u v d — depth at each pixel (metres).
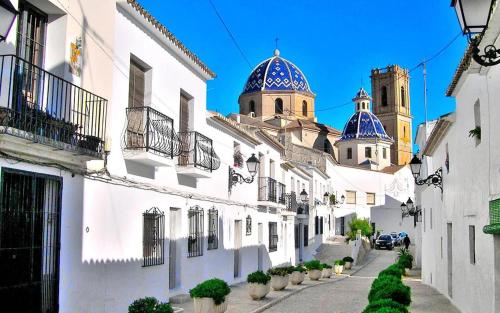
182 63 15.70
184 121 16.38
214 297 12.36
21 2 9.41
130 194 12.44
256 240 24.28
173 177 15.05
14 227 8.66
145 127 12.42
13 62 8.59
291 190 32.81
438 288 20.00
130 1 12.02
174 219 15.48
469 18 5.80
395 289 11.48
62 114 9.97
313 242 40.03
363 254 43.03
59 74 10.05
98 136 10.89
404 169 60.81
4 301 8.43
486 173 10.92
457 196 14.87
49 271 9.55
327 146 56.56
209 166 16.53
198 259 16.84
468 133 12.94
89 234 10.74
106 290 11.27
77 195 10.40
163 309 9.40
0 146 8.17
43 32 10.09
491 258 10.55
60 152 9.55
